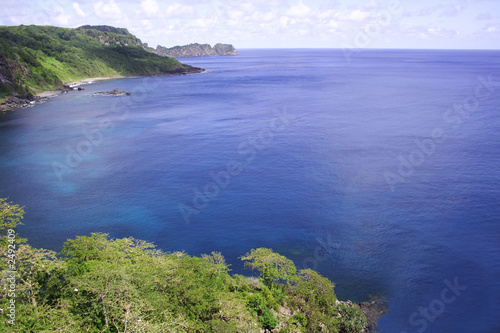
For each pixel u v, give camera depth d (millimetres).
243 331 32562
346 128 115562
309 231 59875
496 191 71375
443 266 51250
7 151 98938
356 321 40562
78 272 34438
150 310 31344
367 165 85500
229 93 197375
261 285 42438
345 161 88125
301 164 86688
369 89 194500
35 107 162125
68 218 63625
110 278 32094
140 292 32500
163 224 62000
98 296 30734
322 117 131125
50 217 63812
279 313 39344
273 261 43688
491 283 47906
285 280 46062
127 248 42344
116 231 59844
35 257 35688
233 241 57312
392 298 45750
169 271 36312
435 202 68125
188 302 34156
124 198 71375
